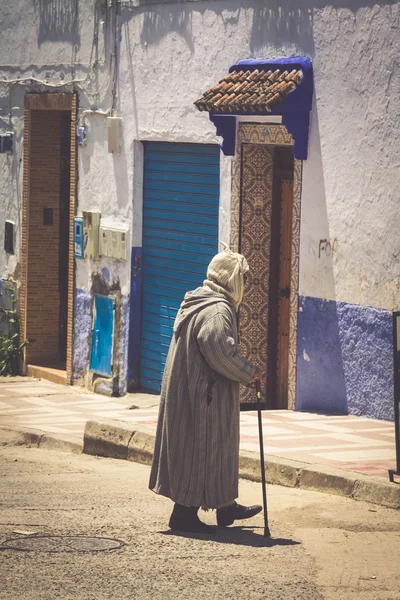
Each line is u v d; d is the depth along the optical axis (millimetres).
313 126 17578
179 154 20844
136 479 13891
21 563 9523
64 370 25328
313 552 10062
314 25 17500
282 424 16391
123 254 22062
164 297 21391
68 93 24000
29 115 25719
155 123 21203
